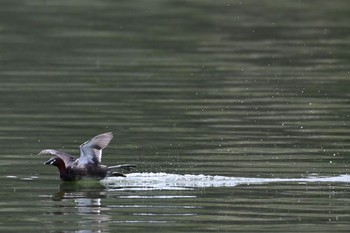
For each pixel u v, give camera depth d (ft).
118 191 106.11
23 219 94.63
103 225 92.58
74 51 202.08
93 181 110.01
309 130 135.64
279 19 243.19
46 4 263.29
